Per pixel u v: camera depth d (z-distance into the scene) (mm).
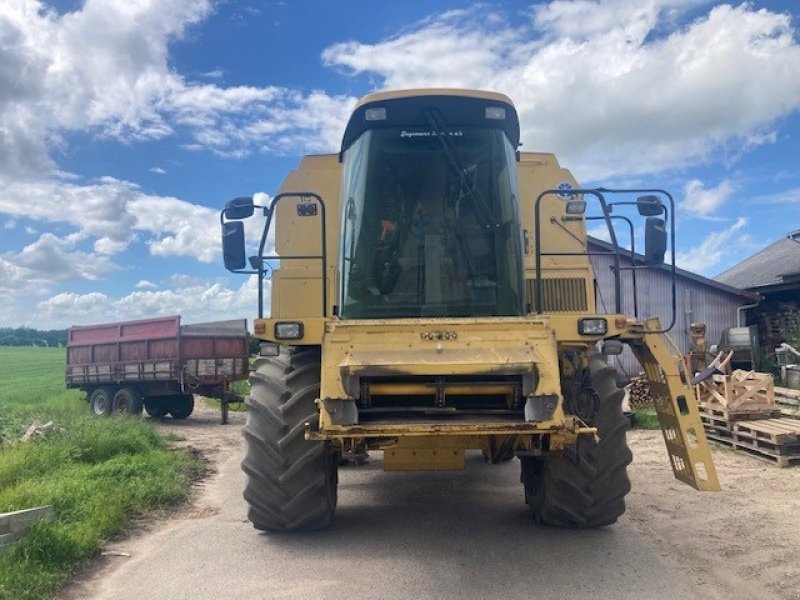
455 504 7676
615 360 20266
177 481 8758
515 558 5746
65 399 22250
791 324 21078
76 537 6031
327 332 5379
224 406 17938
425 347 5324
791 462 9609
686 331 22484
